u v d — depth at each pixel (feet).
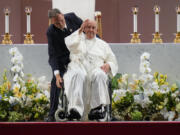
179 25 75.15
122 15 94.12
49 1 94.12
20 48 72.23
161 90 68.03
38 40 94.12
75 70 63.52
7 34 75.00
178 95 66.80
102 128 59.41
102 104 62.49
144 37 94.38
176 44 71.97
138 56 72.02
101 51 66.08
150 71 69.67
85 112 64.28
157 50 71.97
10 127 59.62
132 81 71.72
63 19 65.92
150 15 94.12
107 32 94.12
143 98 67.31
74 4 73.82
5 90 68.85
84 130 59.47
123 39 94.07
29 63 72.08
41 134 59.57
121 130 59.36
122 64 72.02
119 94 67.92
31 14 93.97
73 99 62.54
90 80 63.98
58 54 66.44
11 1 93.45
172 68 71.87
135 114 66.44
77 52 65.51
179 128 58.95
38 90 69.26
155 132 59.16
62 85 64.34
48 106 68.33
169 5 93.81
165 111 66.49
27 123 59.67
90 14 73.97
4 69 71.97
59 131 59.52
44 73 72.02
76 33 65.57
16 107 67.10
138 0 93.97
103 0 94.12
